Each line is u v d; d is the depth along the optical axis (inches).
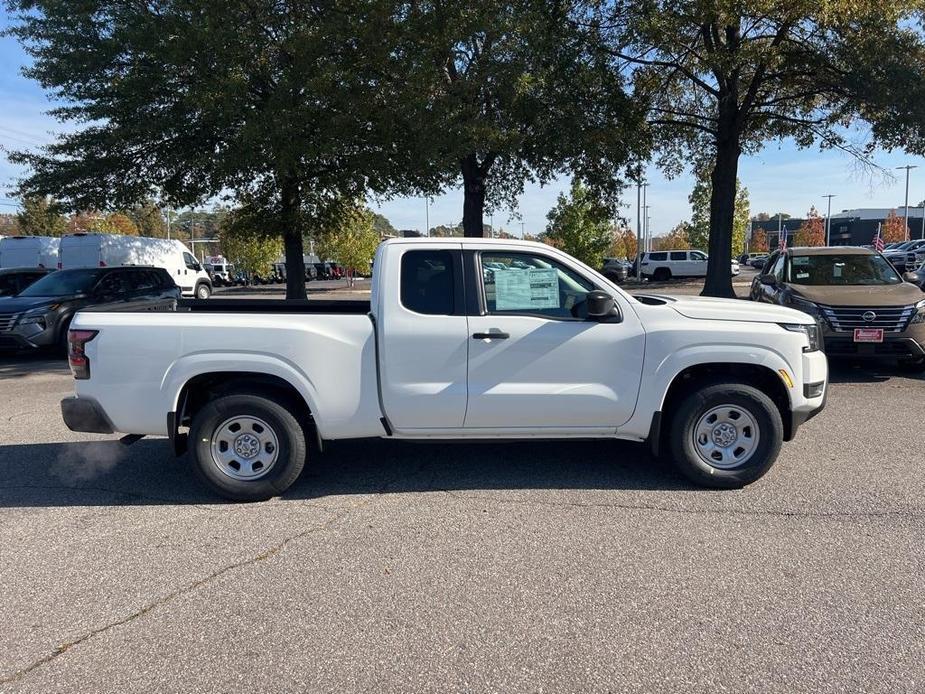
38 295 492.1
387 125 578.2
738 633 122.9
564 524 173.2
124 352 186.4
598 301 184.4
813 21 568.1
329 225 814.5
